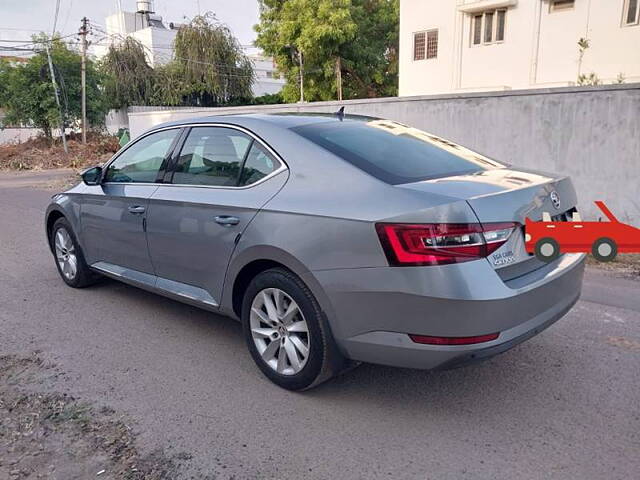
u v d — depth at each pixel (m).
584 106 7.60
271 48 30.41
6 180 18.91
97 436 2.99
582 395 3.33
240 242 3.47
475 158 3.81
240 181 3.66
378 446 2.87
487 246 2.74
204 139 4.05
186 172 4.10
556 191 3.27
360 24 30.64
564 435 2.93
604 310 4.74
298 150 3.42
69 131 32.38
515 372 3.65
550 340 4.13
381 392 3.43
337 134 3.61
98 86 31.92
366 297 2.88
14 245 7.69
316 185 3.21
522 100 8.16
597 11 18.41
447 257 2.68
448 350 2.73
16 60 33.88
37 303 5.17
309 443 2.90
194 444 2.91
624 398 3.29
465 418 3.12
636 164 7.29
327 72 28.98
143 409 3.26
